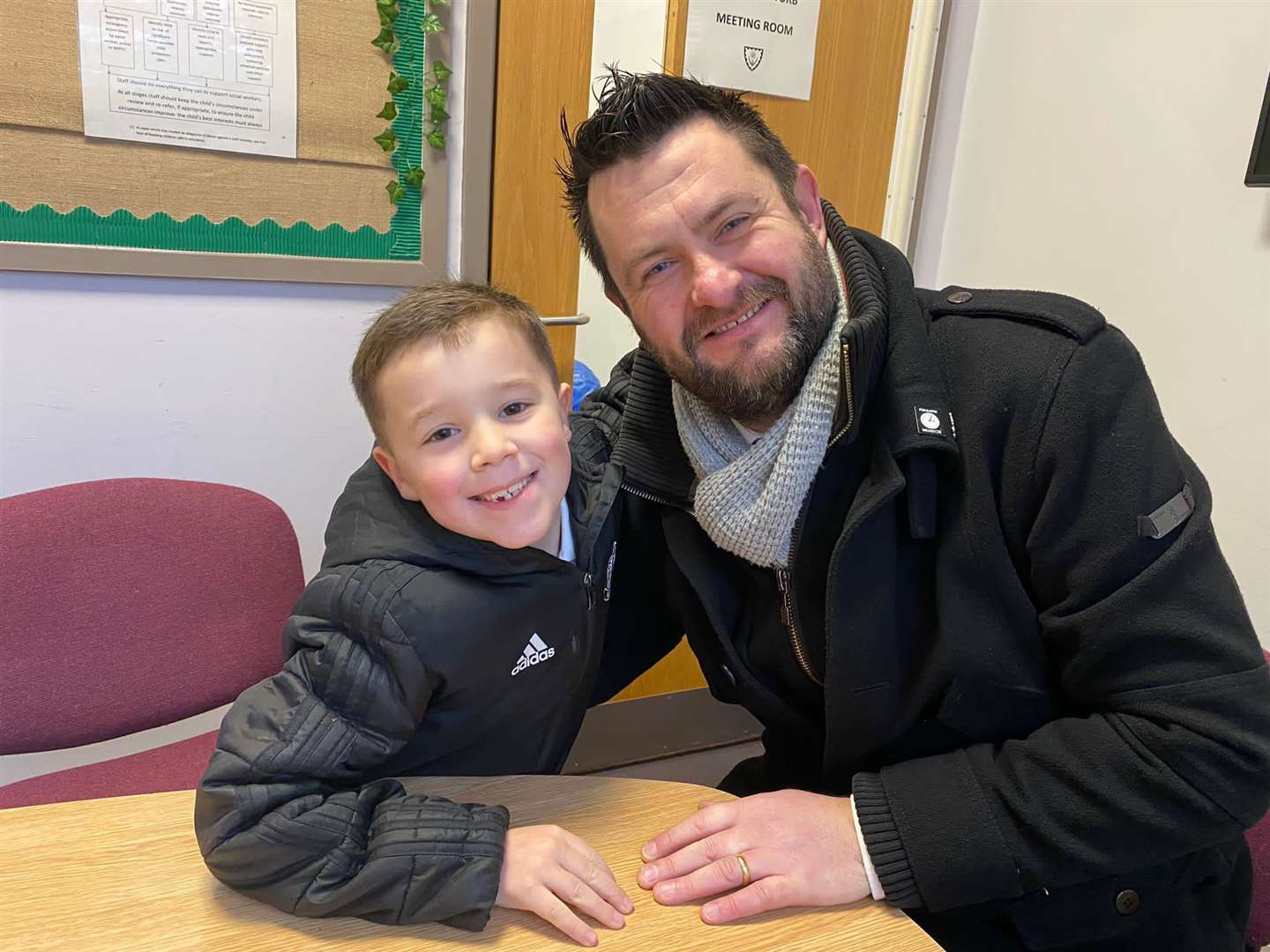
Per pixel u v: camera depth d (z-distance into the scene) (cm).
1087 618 81
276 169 164
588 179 93
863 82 219
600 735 219
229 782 69
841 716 93
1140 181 182
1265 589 164
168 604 129
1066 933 88
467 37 172
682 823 76
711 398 95
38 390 157
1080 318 87
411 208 177
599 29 236
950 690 89
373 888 66
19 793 123
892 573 89
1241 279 165
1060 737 80
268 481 179
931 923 92
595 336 255
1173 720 76
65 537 123
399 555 81
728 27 199
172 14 150
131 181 154
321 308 175
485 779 83
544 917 67
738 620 104
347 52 164
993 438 87
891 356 89
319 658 76
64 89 146
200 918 66
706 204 87
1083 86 194
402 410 81
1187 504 80
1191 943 89
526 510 82
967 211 228
